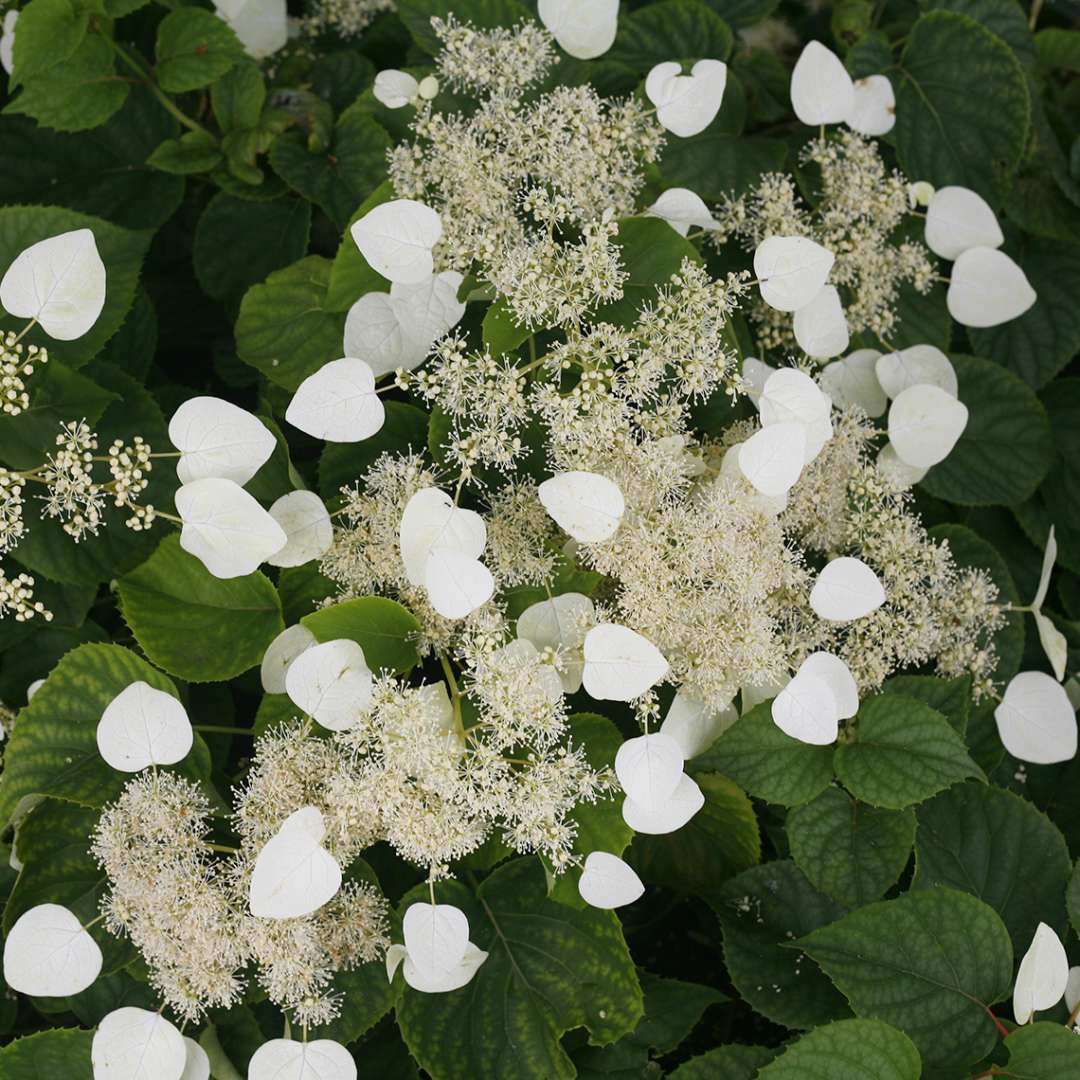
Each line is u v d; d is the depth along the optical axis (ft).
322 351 3.60
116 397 3.46
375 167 3.68
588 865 3.32
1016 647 3.69
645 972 3.52
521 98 3.60
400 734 3.26
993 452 3.76
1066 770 3.73
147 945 3.28
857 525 3.54
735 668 3.37
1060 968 3.28
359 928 3.33
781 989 3.44
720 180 3.67
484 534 3.32
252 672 3.63
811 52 3.62
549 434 3.43
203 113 3.83
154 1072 3.30
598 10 3.57
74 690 3.39
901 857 3.40
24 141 3.78
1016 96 3.74
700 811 3.52
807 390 3.42
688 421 3.57
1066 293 3.88
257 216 3.75
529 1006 3.41
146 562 3.43
